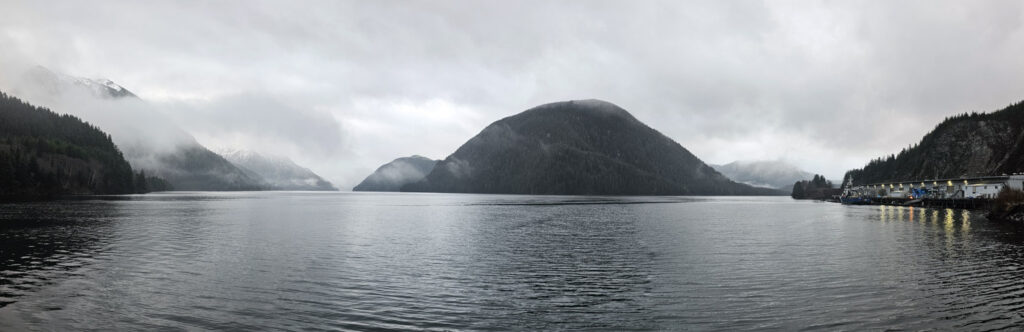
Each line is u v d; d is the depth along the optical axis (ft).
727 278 104.22
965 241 167.94
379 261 124.57
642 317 76.38
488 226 230.48
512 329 70.95
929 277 104.37
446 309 80.59
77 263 117.70
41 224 212.23
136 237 169.37
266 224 230.89
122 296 86.53
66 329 69.56
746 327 71.51
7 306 79.71
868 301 84.79
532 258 131.03
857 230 211.61
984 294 89.25
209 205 427.33
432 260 126.82
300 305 82.07
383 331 69.67
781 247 153.38
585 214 336.90
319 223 240.53
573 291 92.73
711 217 309.01
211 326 71.15
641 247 153.38
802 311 79.00
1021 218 249.14
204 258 127.24
